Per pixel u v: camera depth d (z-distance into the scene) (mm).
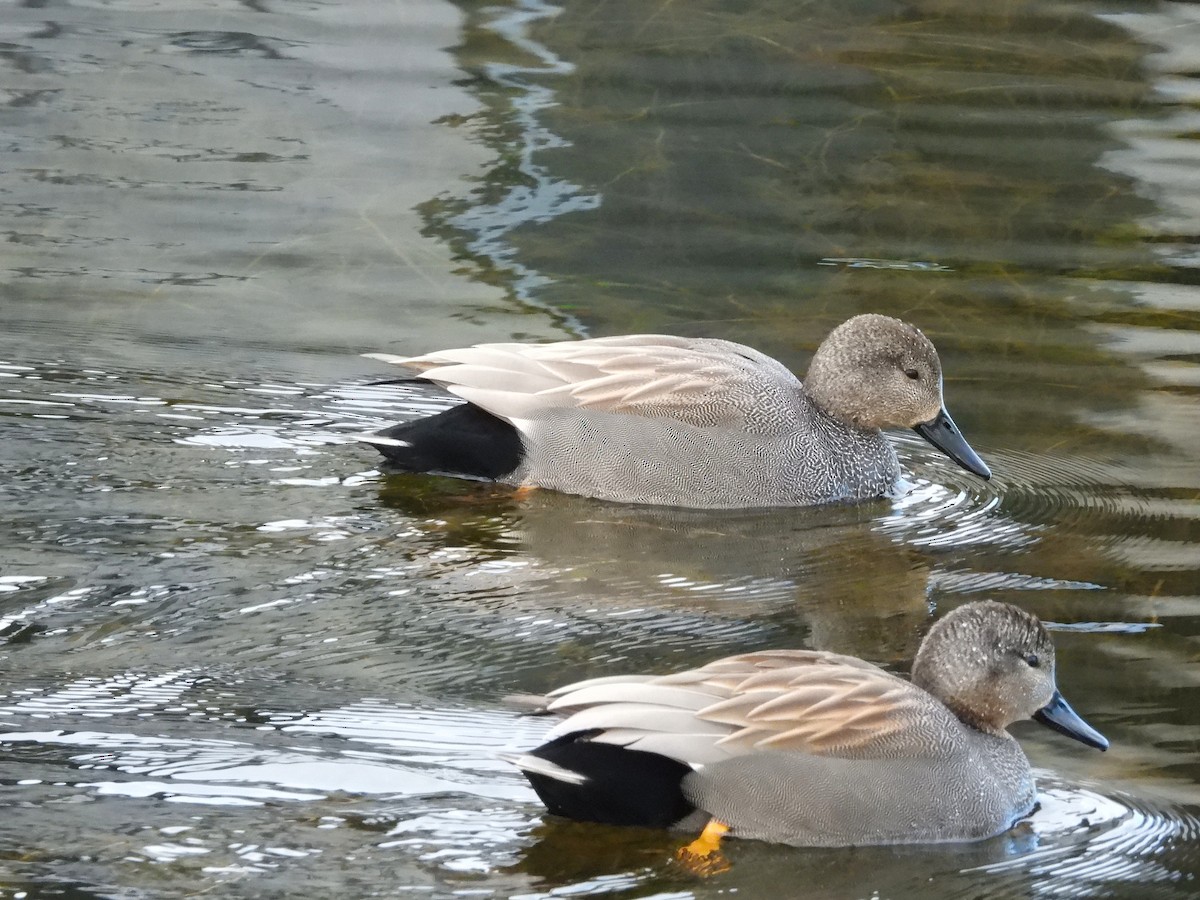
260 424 14266
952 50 23641
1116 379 15555
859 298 17031
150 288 16891
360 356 15633
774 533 13281
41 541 12047
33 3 24453
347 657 10773
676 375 13820
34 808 8852
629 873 8633
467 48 23234
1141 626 11594
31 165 19578
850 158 20312
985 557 12828
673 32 24047
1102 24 24750
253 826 8781
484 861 8633
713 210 19000
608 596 11930
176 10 24422
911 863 8883
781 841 9008
